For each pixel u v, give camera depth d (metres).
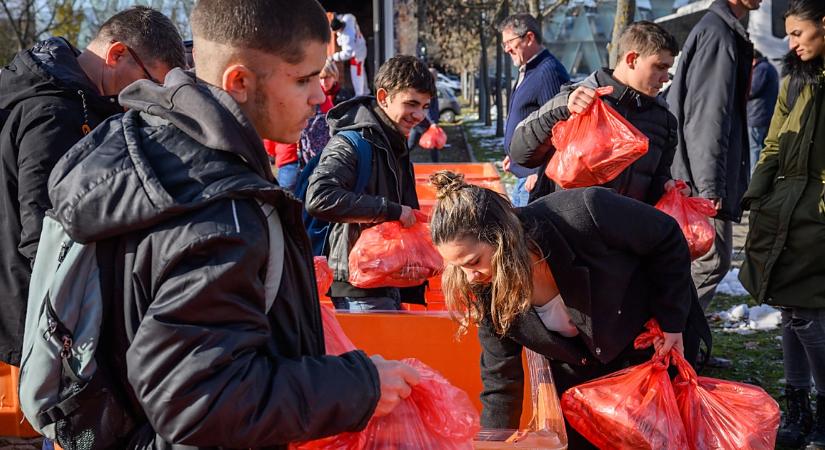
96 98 2.64
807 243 3.76
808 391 4.12
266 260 1.44
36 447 3.12
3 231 2.63
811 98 3.81
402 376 1.61
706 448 2.40
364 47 9.95
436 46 39.59
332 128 3.73
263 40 1.52
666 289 2.47
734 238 9.26
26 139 2.52
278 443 1.42
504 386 2.64
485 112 29.59
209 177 1.42
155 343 1.33
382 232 3.64
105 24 2.82
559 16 25.61
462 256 2.24
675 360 2.51
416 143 14.30
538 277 2.44
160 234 1.38
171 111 1.49
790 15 3.74
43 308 1.48
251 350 1.40
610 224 2.38
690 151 4.68
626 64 3.86
